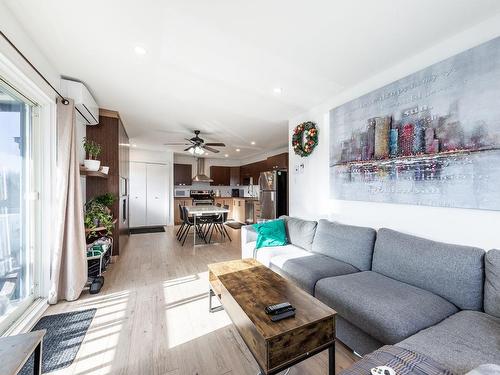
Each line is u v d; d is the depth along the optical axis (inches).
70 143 91.6
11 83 70.6
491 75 60.4
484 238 62.7
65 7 59.7
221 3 58.2
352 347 63.2
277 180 205.0
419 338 46.3
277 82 101.0
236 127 172.7
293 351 47.6
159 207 277.1
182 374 57.0
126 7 59.6
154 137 209.5
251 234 132.3
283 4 58.5
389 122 87.0
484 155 61.4
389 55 80.9
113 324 76.7
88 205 123.3
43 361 59.9
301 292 64.3
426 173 74.9
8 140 73.6
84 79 98.6
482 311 56.2
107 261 130.5
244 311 54.1
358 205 101.2
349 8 59.9
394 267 74.4
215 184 328.2
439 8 59.7
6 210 73.1
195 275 121.0
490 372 30.7
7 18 60.2
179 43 74.4
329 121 117.4
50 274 88.4
